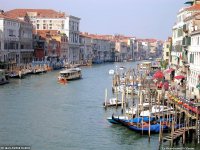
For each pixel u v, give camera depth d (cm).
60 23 16625
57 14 16775
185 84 5981
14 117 4809
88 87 8094
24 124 4469
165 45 11169
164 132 3972
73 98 6425
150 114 4178
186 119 3812
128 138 3931
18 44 12175
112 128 4303
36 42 13850
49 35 15062
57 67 13238
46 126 4400
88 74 11750
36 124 4481
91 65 16925
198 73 5150
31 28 13400
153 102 5244
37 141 3819
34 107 5494
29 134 4059
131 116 4512
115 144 3756
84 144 3753
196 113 3594
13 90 7162
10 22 11531
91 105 5753
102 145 3731
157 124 4044
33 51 13512
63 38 15912
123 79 8444
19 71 9562
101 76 11050
